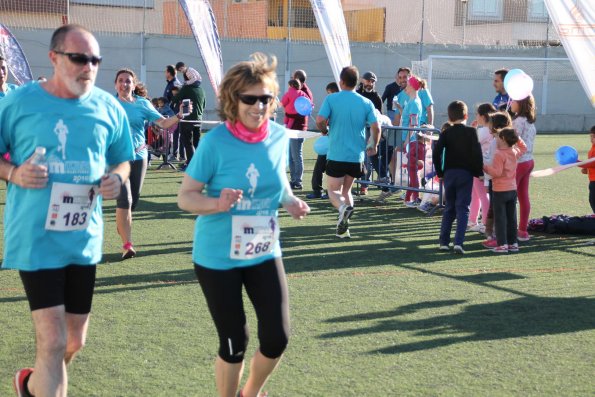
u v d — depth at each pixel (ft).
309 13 88.07
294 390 14.07
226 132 11.98
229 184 11.90
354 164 29.68
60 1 77.51
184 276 22.86
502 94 33.35
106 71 80.12
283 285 12.21
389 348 16.52
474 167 26.37
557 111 95.55
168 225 31.81
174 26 84.53
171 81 55.01
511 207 27.20
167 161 53.52
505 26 97.91
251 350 16.40
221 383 12.17
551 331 17.90
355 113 29.45
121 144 12.78
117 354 15.94
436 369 15.28
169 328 17.72
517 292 21.47
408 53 90.38
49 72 77.05
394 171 39.40
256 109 11.75
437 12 96.94
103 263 24.49
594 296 21.15
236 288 11.97
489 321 18.63
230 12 86.84
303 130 44.14
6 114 11.75
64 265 11.84
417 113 39.60
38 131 11.63
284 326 11.96
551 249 27.84
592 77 28.55
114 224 31.71
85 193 11.95
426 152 36.81
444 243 27.27
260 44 84.58
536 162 58.59
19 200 11.76
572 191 42.91
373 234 30.37
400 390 14.14
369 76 42.91
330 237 29.50
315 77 86.69
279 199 12.37
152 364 15.38
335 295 20.83
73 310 12.32
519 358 16.01
